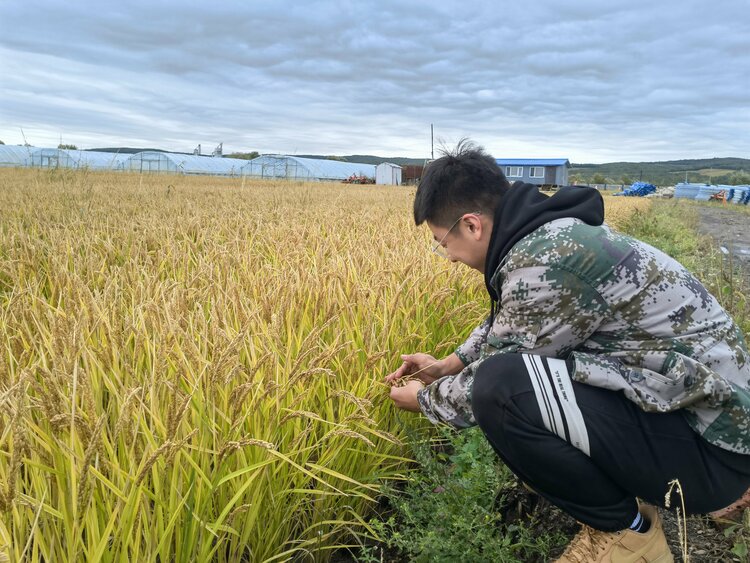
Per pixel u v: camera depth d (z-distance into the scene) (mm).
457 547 2389
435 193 2342
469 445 3002
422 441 2984
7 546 1493
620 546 2275
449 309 4176
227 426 2205
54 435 1791
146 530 1867
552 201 2254
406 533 2561
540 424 2160
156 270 4387
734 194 58062
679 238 14109
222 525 2066
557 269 2107
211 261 4590
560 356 2238
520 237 2217
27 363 2414
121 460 1961
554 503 2324
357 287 3477
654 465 2115
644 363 2107
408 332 3473
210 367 2172
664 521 2975
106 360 2305
